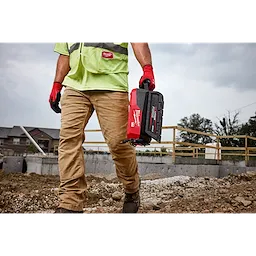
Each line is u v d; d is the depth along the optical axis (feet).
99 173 39.29
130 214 8.88
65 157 7.53
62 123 7.75
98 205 14.19
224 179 27.86
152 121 7.39
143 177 32.42
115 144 8.14
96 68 7.89
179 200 13.93
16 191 19.84
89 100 8.07
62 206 7.39
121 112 8.11
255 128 104.88
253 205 11.76
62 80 9.11
